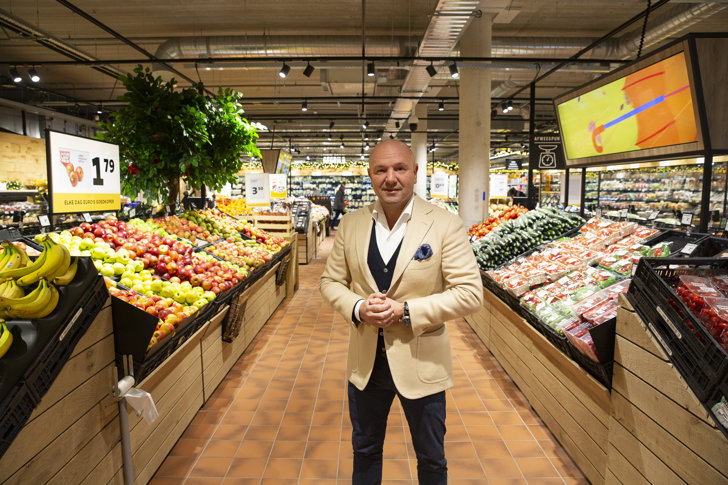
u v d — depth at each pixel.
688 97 3.11
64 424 1.54
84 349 1.67
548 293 3.06
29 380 1.35
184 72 12.31
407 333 1.65
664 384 1.62
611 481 2.00
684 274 1.89
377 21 9.05
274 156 11.62
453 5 6.05
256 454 2.54
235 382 3.53
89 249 2.83
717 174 7.25
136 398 1.82
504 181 10.47
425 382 1.64
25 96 13.45
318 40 8.81
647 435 1.72
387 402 1.78
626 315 1.87
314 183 24.17
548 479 2.29
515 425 2.84
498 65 8.36
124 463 1.90
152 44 10.13
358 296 1.71
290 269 6.50
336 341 4.55
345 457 2.52
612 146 4.32
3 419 1.25
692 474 1.48
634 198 9.42
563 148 5.42
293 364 3.92
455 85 13.62
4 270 1.51
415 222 1.68
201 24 9.13
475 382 3.50
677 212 7.95
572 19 9.12
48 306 1.47
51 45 8.58
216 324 3.24
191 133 4.17
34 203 11.01
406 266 1.64
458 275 1.64
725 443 1.34
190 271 3.26
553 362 2.67
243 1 8.08
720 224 6.90
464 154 8.74
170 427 2.51
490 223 6.18
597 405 2.14
